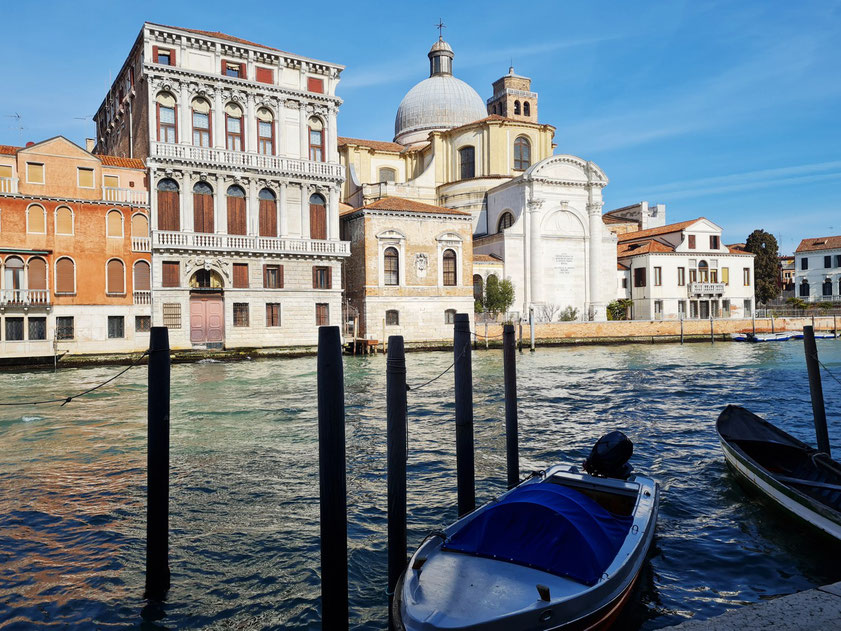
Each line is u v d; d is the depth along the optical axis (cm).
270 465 1282
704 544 870
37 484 1162
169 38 3419
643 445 1430
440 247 4238
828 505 866
